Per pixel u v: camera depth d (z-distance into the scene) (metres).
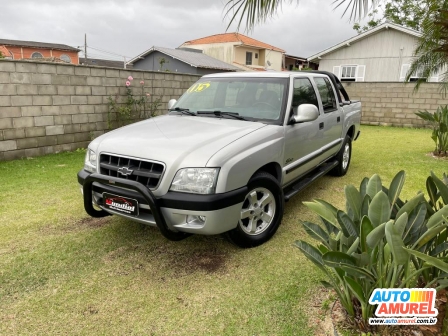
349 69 21.12
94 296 2.55
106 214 3.34
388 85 12.50
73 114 7.11
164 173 2.71
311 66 33.19
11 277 2.77
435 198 2.32
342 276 1.99
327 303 2.38
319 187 5.21
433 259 1.59
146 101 8.51
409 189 5.06
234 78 4.23
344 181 5.54
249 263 3.00
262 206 3.28
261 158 3.11
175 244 3.35
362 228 1.79
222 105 4.04
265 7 2.77
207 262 3.02
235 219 2.87
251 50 36.09
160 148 2.86
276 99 3.76
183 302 2.49
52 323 2.27
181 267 2.94
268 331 2.19
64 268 2.92
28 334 2.17
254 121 3.60
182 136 3.09
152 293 2.59
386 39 19.56
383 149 8.24
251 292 2.59
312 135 4.18
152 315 2.35
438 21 3.64
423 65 6.86
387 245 1.83
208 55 33.28
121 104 8.03
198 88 4.43
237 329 2.21
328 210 2.13
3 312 2.37
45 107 6.61
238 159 2.84
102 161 3.14
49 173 5.63
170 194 2.70
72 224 3.78
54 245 3.30
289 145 3.62
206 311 2.39
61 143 7.01
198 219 2.74
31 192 4.76
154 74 8.63
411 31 18.22
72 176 5.51
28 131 6.45
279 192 3.40
